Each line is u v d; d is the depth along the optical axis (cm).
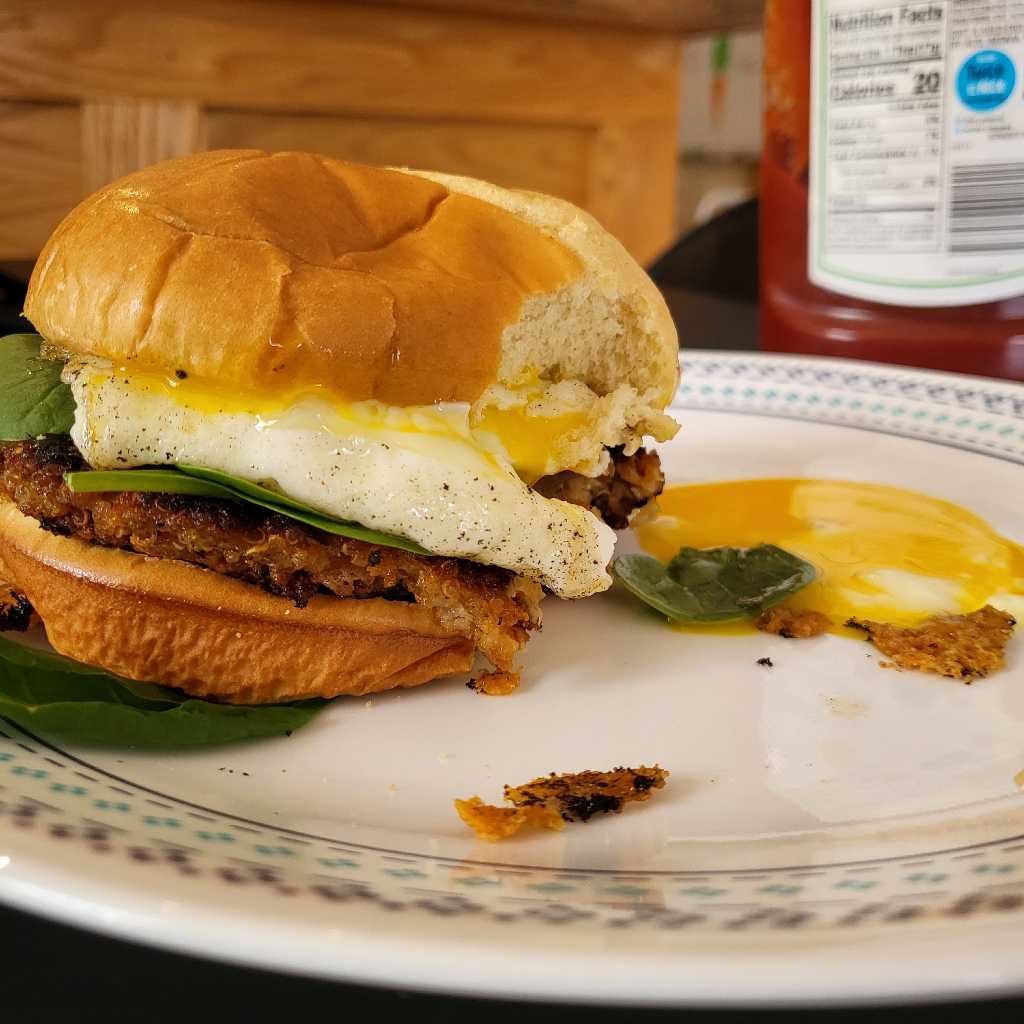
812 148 44
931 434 40
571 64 66
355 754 28
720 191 100
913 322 44
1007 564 34
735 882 23
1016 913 18
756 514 37
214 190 29
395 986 18
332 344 28
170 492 29
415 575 29
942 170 42
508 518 29
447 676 30
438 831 26
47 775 25
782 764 28
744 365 44
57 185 55
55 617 29
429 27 61
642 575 33
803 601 33
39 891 19
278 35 58
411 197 30
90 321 29
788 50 44
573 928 19
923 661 31
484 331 29
